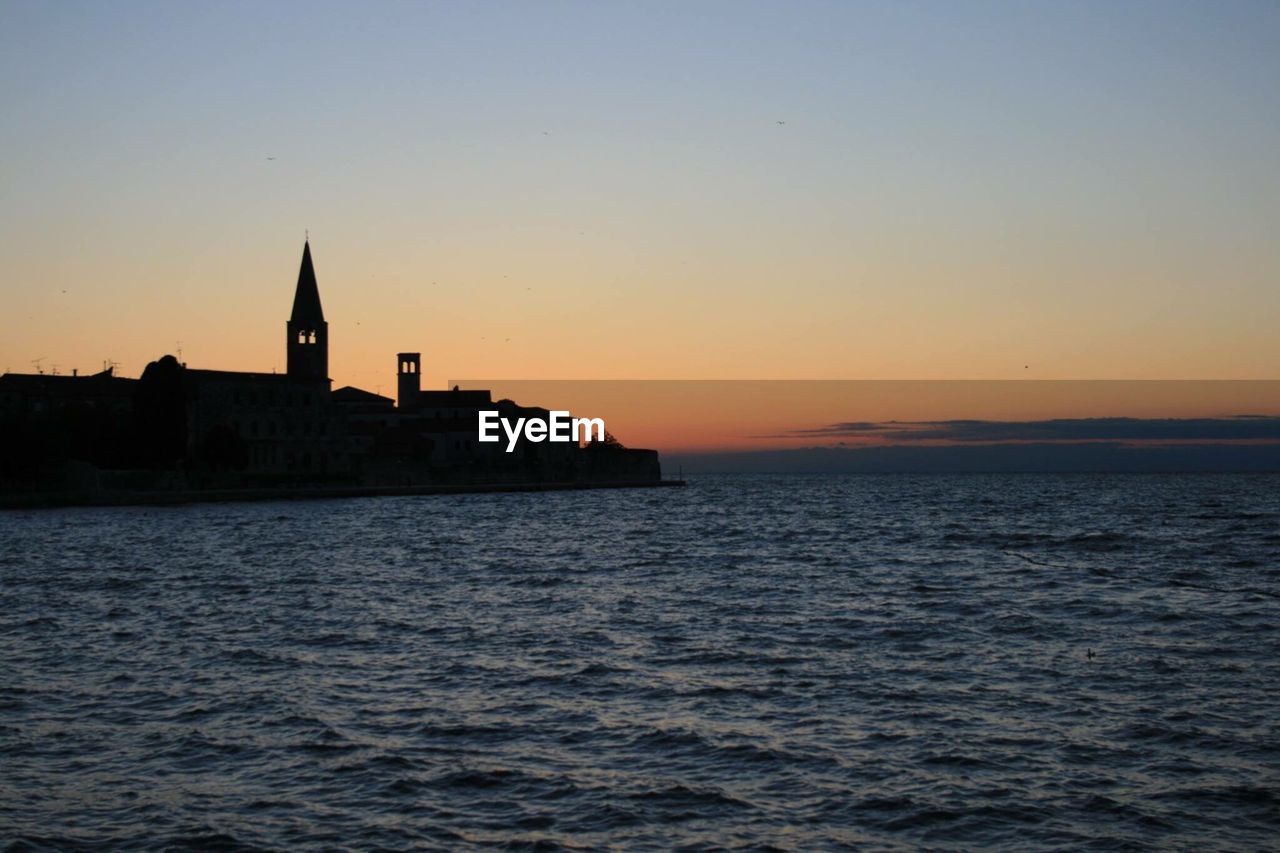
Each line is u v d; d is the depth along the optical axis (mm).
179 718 37188
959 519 155625
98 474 175375
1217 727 35688
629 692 40531
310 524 139750
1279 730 35375
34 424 176000
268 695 40250
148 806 29250
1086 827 27734
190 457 197375
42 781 31141
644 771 31625
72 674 43969
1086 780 30859
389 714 37531
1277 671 43781
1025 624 55062
